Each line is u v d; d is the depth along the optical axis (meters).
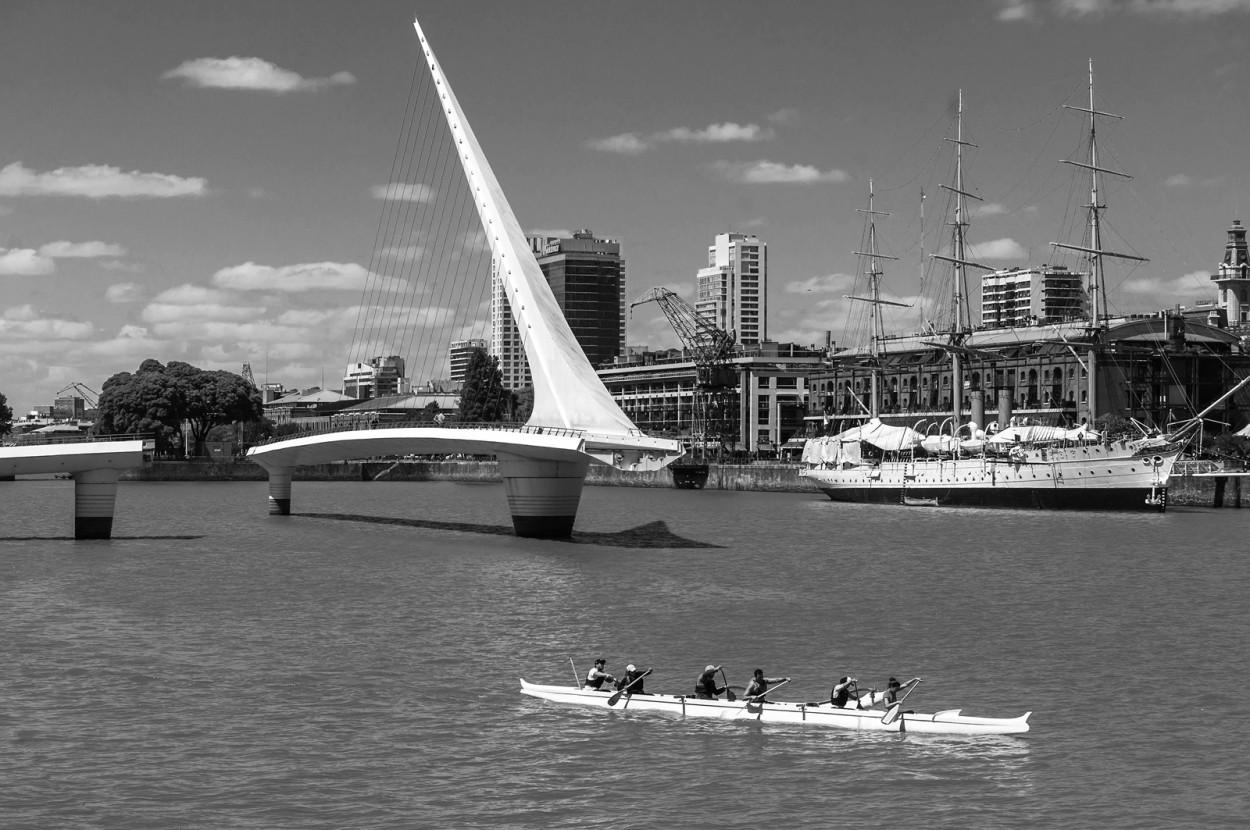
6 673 65.06
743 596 91.38
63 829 43.50
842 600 89.44
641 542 133.50
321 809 45.34
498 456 139.62
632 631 76.75
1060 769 49.66
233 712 57.34
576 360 138.75
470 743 52.88
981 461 198.50
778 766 50.03
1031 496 192.12
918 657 69.12
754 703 56.47
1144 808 45.56
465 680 63.56
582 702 59.06
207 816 44.69
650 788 47.59
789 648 71.56
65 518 178.88
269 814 44.88
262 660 68.25
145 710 57.69
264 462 181.38
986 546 130.12
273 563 113.94
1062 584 98.31
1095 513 180.75
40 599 90.38
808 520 172.12
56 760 50.47
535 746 52.50
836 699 56.66
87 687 62.06
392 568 109.31
